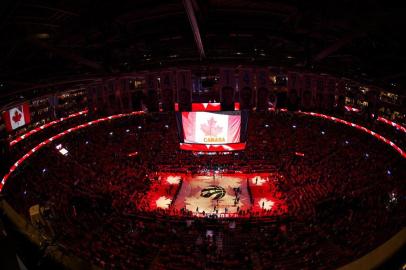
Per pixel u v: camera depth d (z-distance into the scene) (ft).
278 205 105.60
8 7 49.55
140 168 130.00
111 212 93.66
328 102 85.51
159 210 100.48
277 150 138.92
